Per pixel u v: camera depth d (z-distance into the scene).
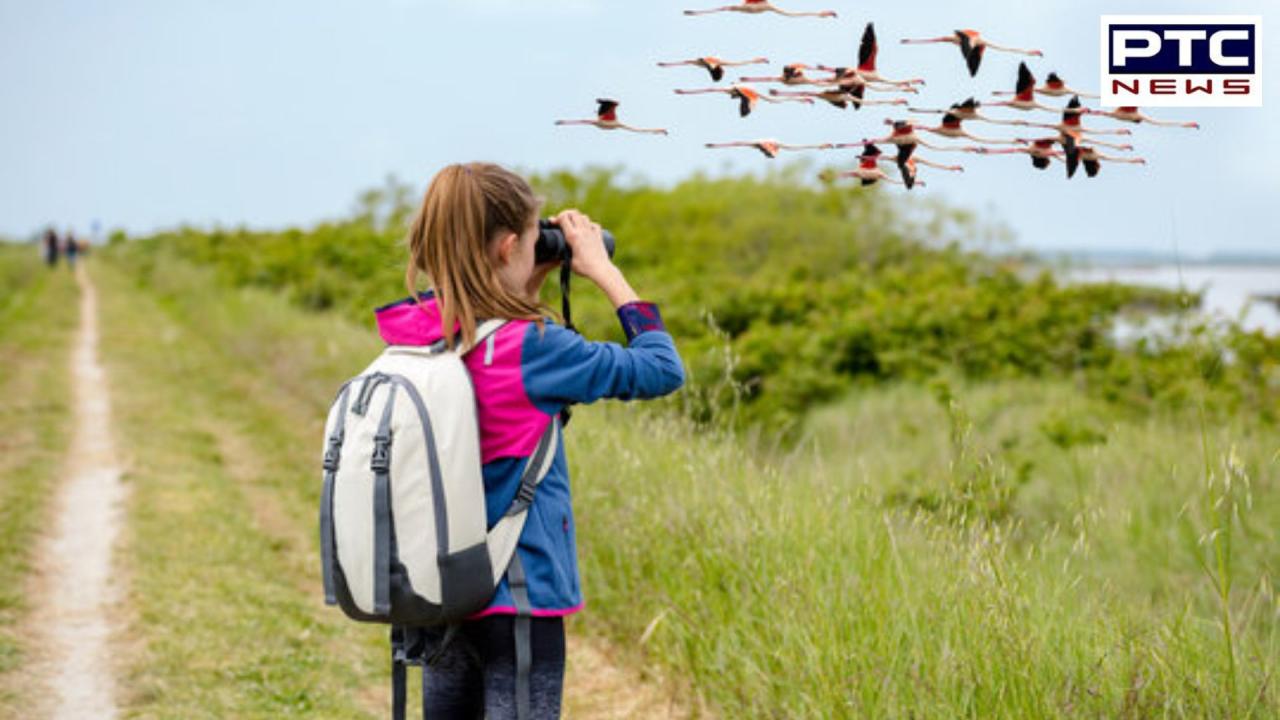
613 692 4.18
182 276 24.41
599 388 2.13
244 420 10.33
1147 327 10.75
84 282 32.56
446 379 2.05
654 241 22.56
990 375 11.26
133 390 11.90
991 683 2.91
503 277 2.18
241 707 4.08
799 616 3.60
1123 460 6.93
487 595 2.06
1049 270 14.61
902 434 8.78
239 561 5.97
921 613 3.44
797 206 22.59
